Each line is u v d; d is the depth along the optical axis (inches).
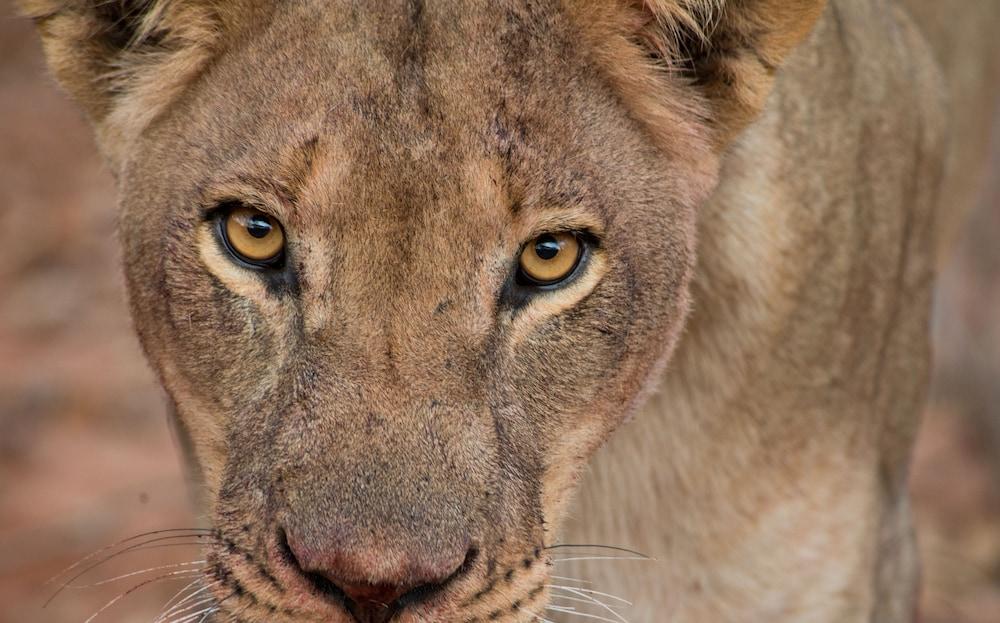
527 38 217.8
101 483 485.7
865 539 275.1
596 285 220.4
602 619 261.0
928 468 485.4
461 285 207.3
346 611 198.5
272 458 203.6
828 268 264.7
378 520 194.2
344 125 206.5
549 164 213.0
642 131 230.1
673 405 264.1
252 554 203.6
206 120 218.4
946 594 438.6
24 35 820.0
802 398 266.2
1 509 468.1
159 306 223.8
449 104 209.2
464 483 202.7
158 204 222.1
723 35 234.4
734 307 259.3
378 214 204.1
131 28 234.7
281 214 208.4
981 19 382.3
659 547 270.7
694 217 238.5
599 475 265.1
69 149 730.2
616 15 225.0
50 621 418.3
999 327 476.1
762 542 269.6
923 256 302.0
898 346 290.2
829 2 272.1
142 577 436.5
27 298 609.0
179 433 251.1
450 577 201.0
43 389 535.5
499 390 213.6
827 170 264.1
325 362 204.5
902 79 291.9
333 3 216.5
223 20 221.6
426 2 215.5
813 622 271.9
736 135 239.1
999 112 422.0
